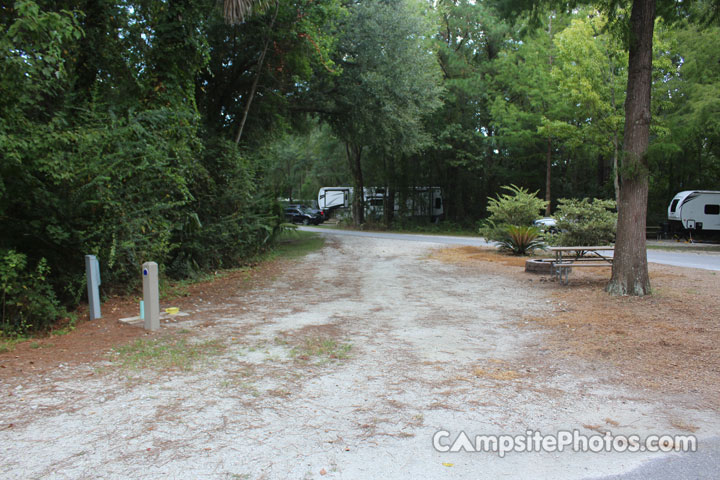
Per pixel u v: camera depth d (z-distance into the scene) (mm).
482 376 4656
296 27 14406
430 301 8664
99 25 9320
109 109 8281
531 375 4676
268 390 4285
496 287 10078
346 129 21922
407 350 5547
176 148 9602
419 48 20422
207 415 3742
